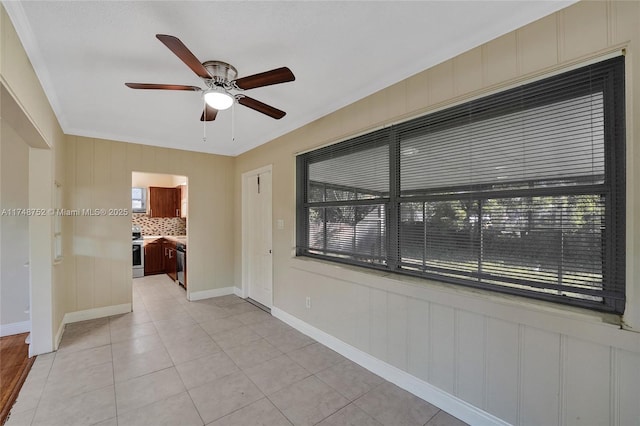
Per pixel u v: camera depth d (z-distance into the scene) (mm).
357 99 2494
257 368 2420
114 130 3445
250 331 3182
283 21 1551
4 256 3055
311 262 2963
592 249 1398
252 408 1921
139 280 5508
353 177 2623
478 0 1411
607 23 1285
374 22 1569
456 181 1890
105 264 3623
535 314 1469
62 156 3191
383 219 2365
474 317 1736
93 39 1682
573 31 1378
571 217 1463
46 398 2004
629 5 1230
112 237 3670
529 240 1597
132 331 3166
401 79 2133
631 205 1233
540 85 1528
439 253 1998
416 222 2133
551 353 1448
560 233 1495
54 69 2008
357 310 2490
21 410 1880
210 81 1851
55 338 2746
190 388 2137
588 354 1342
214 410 1900
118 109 2766
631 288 1234
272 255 3652
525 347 1535
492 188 1724
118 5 1411
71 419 1805
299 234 3311
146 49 1788
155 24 1554
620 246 1318
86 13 1461
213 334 3102
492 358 1662
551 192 1499
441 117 1948
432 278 2059
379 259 2393
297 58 1918
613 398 1282
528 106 1577
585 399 1353
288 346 2826
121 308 3721
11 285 3082
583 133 1411
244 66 2004
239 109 2783
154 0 1375
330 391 2107
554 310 1423
